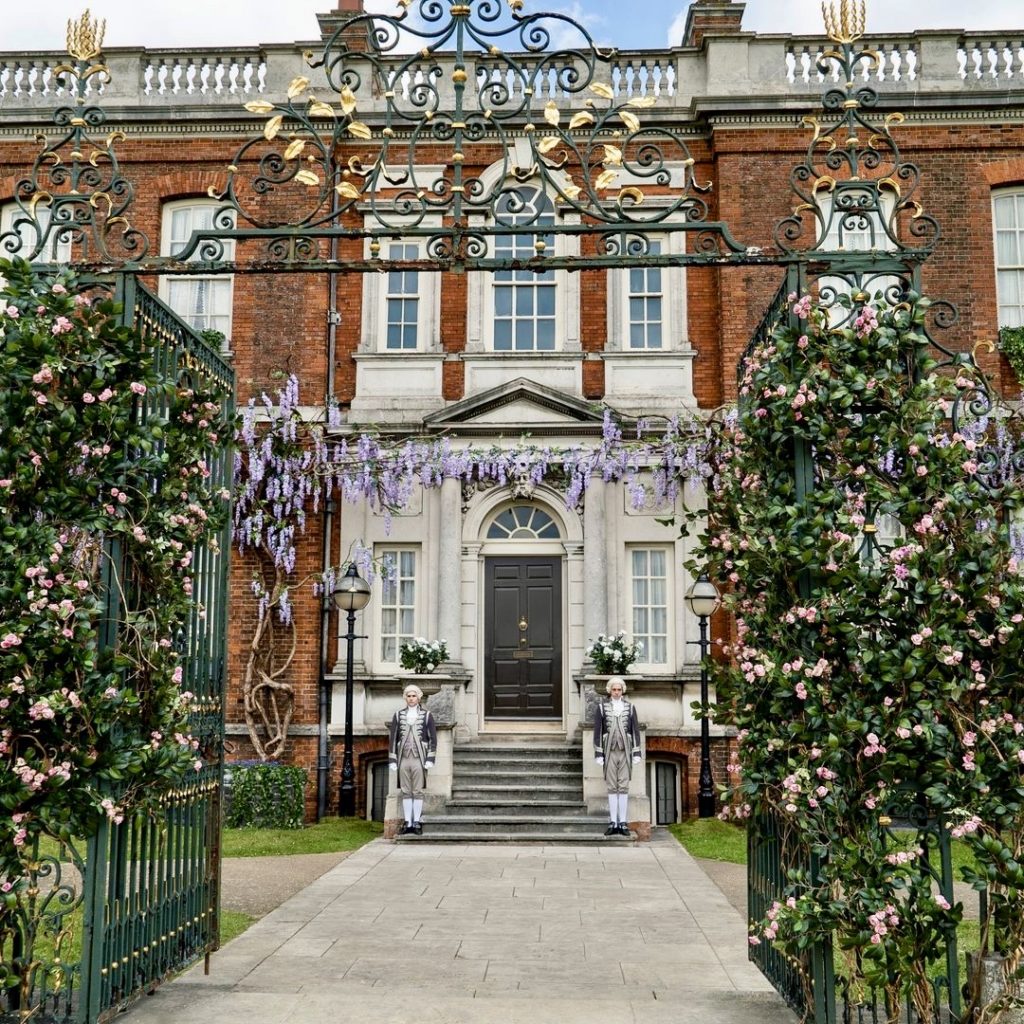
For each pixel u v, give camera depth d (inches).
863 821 214.5
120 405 231.0
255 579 637.3
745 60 652.1
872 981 201.5
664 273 663.1
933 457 223.8
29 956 218.7
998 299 633.6
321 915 360.2
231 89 666.2
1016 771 210.4
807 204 248.1
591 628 631.8
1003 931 213.2
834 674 220.8
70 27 260.5
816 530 222.2
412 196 251.9
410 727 550.6
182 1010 237.8
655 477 628.4
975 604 217.8
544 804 570.6
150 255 650.2
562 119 647.1
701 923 349.4
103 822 218.7
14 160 655.8
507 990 265.9
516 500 657.6
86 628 220.2
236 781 591.8
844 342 233.9
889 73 649.0
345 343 665.0
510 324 668.1
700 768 608.1
